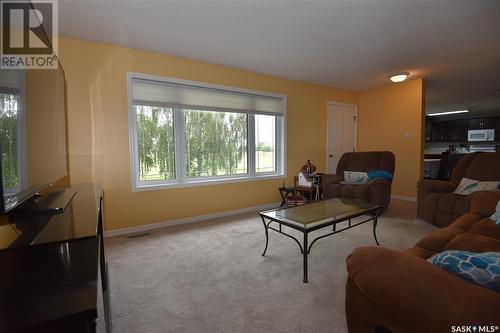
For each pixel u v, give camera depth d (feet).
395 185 16.15
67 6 6.88
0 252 2.37
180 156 11.05
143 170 10.33
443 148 29.12
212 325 4.63
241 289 5.78
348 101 17.58
